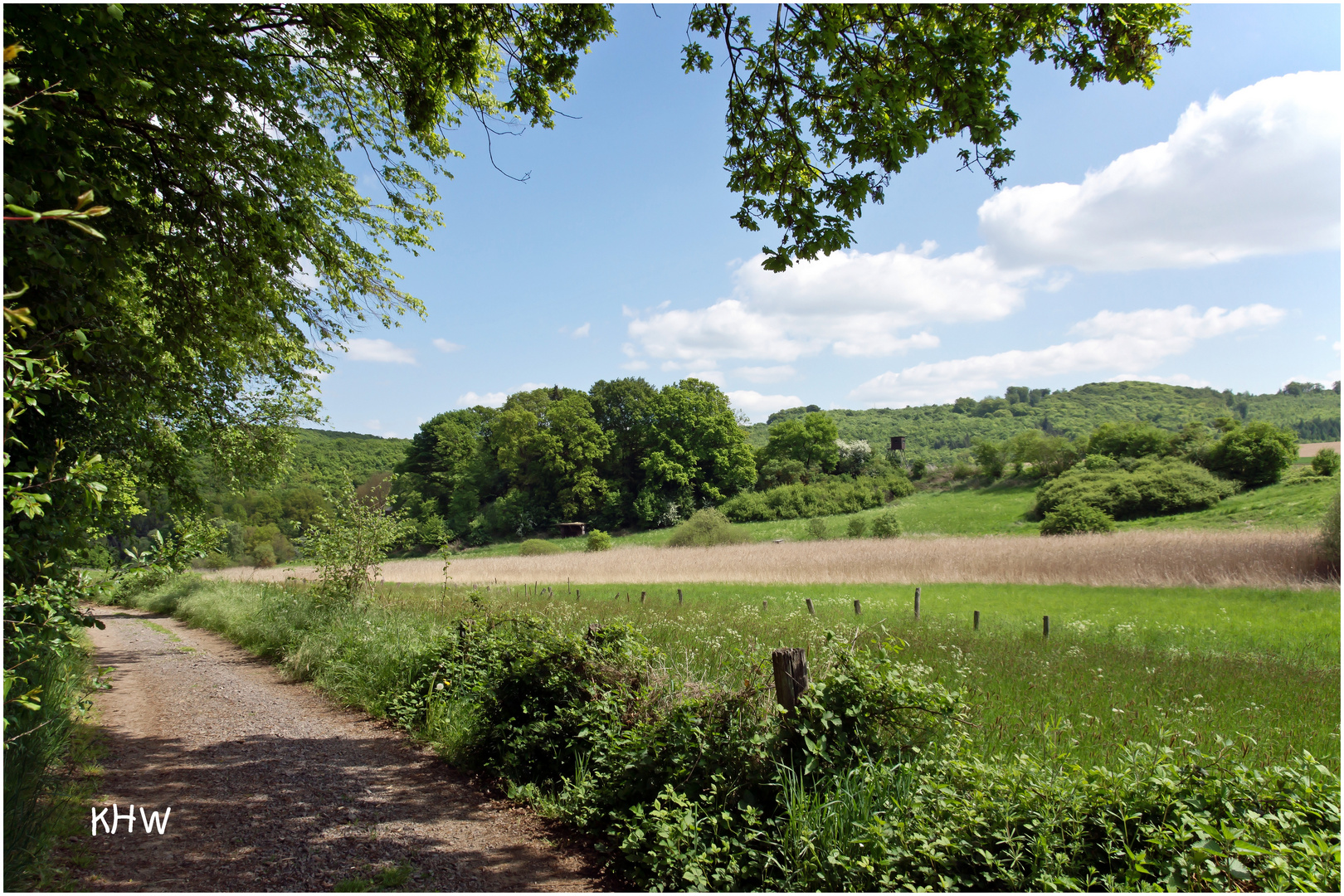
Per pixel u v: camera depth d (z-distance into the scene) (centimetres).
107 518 620
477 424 8488
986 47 540
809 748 389
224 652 1201
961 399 16925
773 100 634
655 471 7000
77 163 444
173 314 724
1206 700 723
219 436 1195
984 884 313
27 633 382
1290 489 4266
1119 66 560
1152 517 4391
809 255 612
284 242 714
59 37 423
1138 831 316
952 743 416
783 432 8219
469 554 6116
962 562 2558
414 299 1091
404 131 971
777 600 1823
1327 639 1173
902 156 562
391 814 479
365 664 852
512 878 389
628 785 435
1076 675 838
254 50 619
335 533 1261
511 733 570
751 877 353
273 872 379
